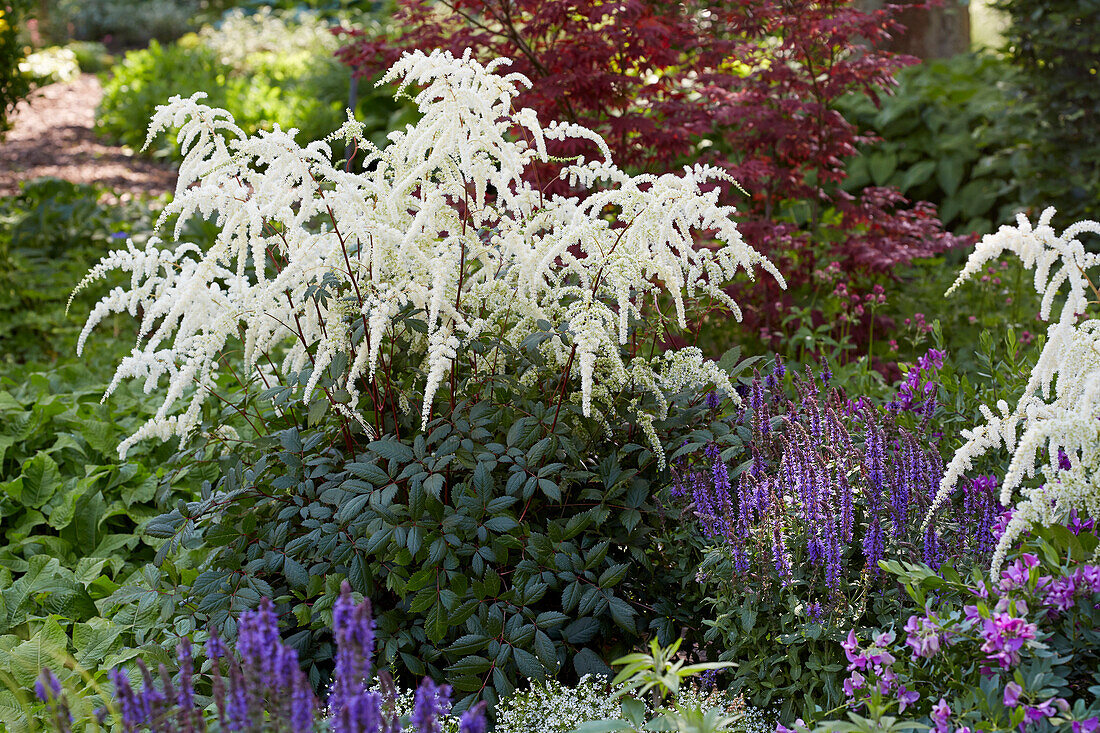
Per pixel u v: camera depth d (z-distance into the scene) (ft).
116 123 42.32
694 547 9.91
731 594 9.12
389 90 36.32
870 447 9.50
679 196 9.44
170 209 9.52
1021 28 25.43
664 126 16.84
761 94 18.11
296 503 10.25
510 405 10.06
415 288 9.58
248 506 10.32
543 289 10.68
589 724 7.03
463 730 6.15
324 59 44.75
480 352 9.59
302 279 9.81
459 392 10.55
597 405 10.60
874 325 18.74
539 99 15.37
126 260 10.03
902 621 8.41
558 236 9.75
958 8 33.96
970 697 7.16
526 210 10.96
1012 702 6.86
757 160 18.03
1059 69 25.22
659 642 9.63
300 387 10.34
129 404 15.83
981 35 41.68
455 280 10.21
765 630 8.89
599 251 9.54
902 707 7.41
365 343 9.85
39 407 14.83
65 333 20.86
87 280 10.02
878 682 7.62
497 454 9.95
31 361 19.93
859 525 9.34
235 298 10.43
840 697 8.25
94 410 14.99
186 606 10.44
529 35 16.24
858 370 15.52
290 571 9.30
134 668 9.92
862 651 7.75
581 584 9.33
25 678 9.84
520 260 9.74
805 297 18.88
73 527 13.24
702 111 17.25
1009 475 7.39
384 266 9.77
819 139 18.57
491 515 9.58
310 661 9.43
